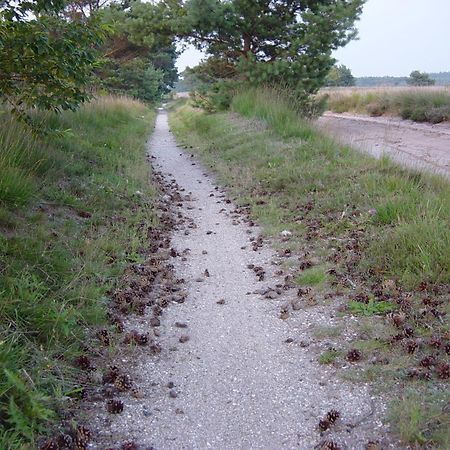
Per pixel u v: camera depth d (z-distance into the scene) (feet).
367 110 83.97
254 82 58.75
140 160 38.93
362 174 27.99
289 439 10.78
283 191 29.40
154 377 13.03
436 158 36.27
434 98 68.08
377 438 10.53
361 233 21.15
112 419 11.33
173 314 16.40
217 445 10.69
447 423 10.54
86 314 14.82
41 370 11.73
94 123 46.06
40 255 16.38
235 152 41.19
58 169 26.43
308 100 57.11
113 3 66.95
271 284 18.56
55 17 23.82
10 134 23.80
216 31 59.67
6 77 23.62
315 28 56.08
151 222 24.81
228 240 23.53
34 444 10.05
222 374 13.17
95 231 21.33
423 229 18.48
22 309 13.25
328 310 16.10
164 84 206.28
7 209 18.99
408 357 13.08
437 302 15.37
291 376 12.98
